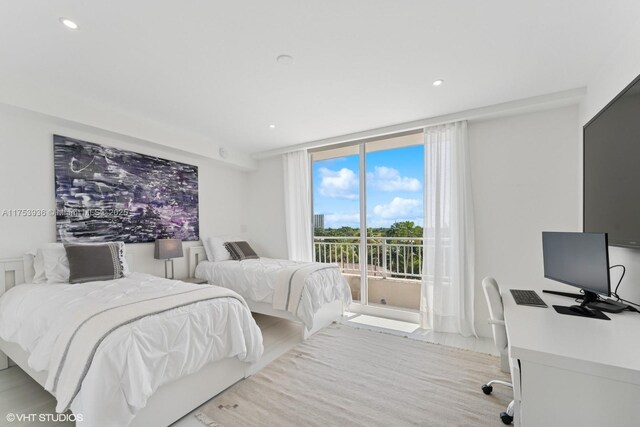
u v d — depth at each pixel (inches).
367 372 89.7
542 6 60.5
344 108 114.7
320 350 106.2
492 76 90.3
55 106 97.0
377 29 67.9
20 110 91.7
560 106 107.0
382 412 70.2
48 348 60.8
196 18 63.1
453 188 123.6
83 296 78.6
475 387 80.8
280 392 79.0
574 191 105.0
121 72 86.2
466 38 71.4
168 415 64.6
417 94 102.7
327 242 182.9
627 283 72.4
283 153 175.5
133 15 61.9
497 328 68.2
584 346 45.1
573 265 71.7
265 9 60.6
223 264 143.9
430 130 128.6
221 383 78.5
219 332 75.7
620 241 66.2
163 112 117.5
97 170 116.6
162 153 142.4
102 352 52.7
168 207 144.9
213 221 171.0
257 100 107.0
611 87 78.7
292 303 116.0
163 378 61.1
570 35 70.2
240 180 191.0
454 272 122.7
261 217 189.8
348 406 72.6
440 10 61.6
